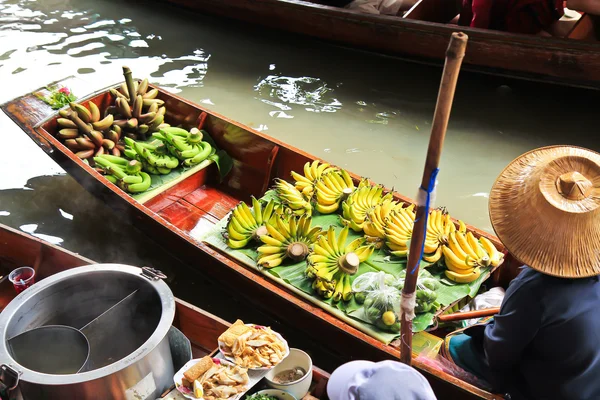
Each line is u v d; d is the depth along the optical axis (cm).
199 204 539
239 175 556
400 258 416
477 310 382
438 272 409
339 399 214
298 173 514
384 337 362
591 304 244
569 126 674
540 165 267
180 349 324
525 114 694
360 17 723
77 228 546
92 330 304
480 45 656
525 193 264
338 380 224
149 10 983
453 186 596
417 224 245
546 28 689
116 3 1006
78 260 393
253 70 812
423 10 746
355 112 721
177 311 357
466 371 318
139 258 511
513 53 644
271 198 483
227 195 554
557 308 246
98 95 575
